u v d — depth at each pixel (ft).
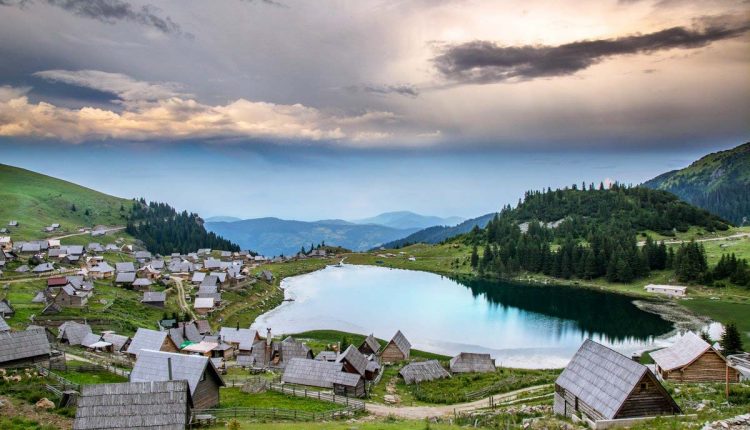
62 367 264.52
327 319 605.31
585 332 535.19
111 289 627.46
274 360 366.63
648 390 172.76
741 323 554.46
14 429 167.12
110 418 161.58
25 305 482.28
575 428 168.35
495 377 330.75
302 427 173.47
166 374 211.20
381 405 249.55
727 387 200.44
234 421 172.65
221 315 600.80
